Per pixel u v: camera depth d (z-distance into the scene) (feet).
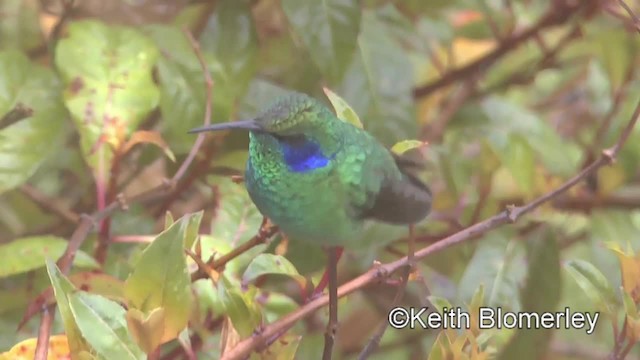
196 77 16.80
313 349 20.22
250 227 15.51
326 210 11.78
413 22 20.62
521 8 23.21
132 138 14.94
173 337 11.77
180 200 19.83
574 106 25.70
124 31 15.98
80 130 14.98
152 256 11.71
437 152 20.36
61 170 20.80
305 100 11.68
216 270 13.19
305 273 16.58
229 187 15.90
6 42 18.58
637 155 20.06
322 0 16.81
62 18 18.25
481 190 19.77
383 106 18.29
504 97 23.71
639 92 21.22
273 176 11.73
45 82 15.84
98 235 15.52
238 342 12.57
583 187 21.29
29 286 15.53
